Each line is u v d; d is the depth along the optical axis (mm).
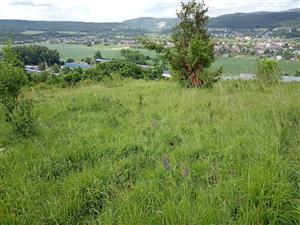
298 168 3967
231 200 3449
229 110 7457
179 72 13891
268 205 3316
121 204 3633
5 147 6441
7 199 3910
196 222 3076
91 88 16781
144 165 5004
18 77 7559
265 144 4812
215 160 4750
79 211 3789
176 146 5551
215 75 13594
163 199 3670
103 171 4695
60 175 4891
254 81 11945
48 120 8539
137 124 7273
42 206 3787
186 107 8375
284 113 6438
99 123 7848
